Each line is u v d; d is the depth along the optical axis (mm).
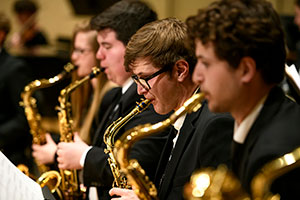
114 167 2305
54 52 6641
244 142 1469
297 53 4891
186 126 1928
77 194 2941
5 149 3959
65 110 3092
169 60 1938
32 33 7039
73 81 3510
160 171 2096
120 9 2607
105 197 2467
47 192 2291
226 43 1359
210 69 1413
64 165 2568
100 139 2654
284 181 1306
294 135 1365
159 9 8078
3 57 4160
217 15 1384
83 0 6730
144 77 1976
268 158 1338
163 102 1994
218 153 1658
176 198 1819
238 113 1471
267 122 1430
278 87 1511
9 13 9539
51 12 9211
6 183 1936
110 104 2930
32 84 3822
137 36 2008
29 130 4117
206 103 1943
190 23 1470
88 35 3320
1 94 4023
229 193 1428
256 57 1369
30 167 4180
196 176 1467
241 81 1396
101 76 3189
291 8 6828
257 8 1380
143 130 1714
